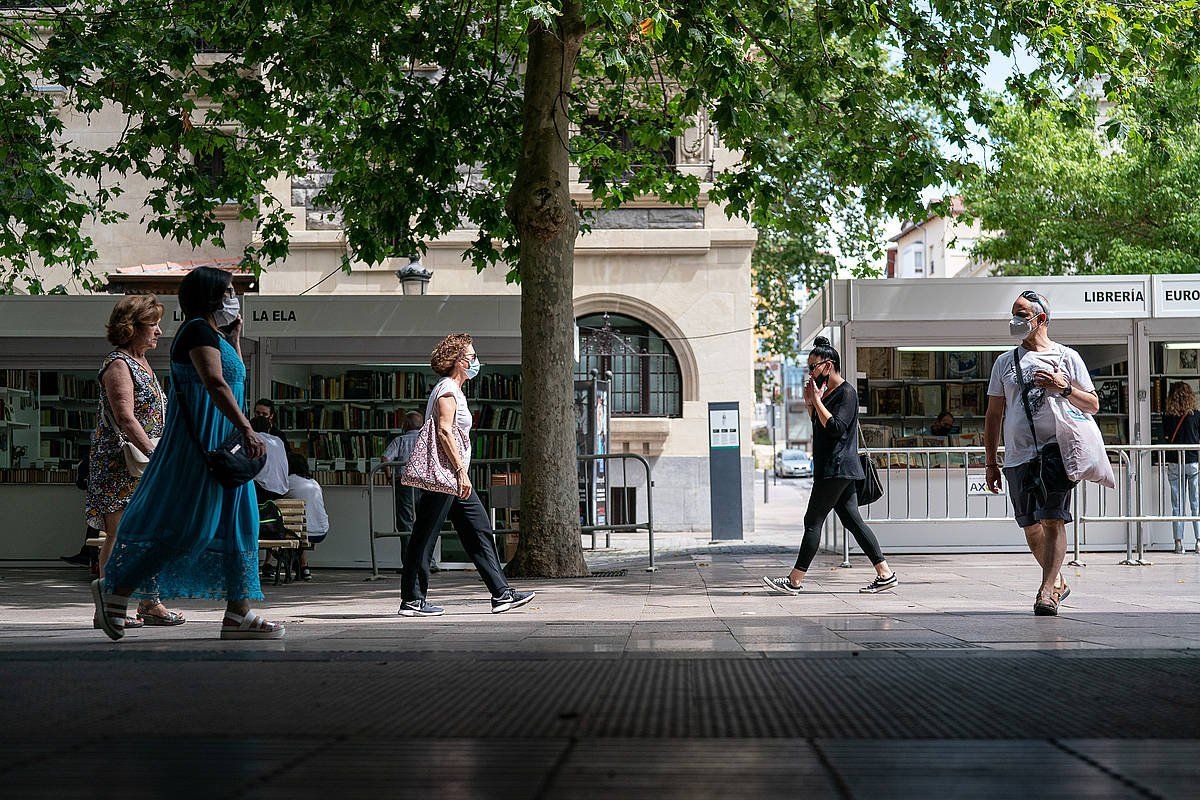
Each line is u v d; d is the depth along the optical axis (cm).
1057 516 725
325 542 1481
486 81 1538
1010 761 304
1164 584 1013
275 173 1758
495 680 445
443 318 1434
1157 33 1458
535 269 1282
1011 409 749
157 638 631
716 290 2425
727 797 268
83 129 2530
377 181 1616
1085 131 2781
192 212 1769
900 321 1470
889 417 1520
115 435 721
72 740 338
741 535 1969
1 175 1586
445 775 291
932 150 1602
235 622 618
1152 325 1477
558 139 1296
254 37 1473
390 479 1420
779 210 1712
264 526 1206
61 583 1204
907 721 360
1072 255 2812
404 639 607
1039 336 758
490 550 841
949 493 1446
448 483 811
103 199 1667
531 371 1273
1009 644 554
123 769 300
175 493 608
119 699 408
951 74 1539
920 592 962
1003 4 1424
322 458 1520
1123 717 366
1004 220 2808
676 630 646
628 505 2392
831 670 464
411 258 1631
